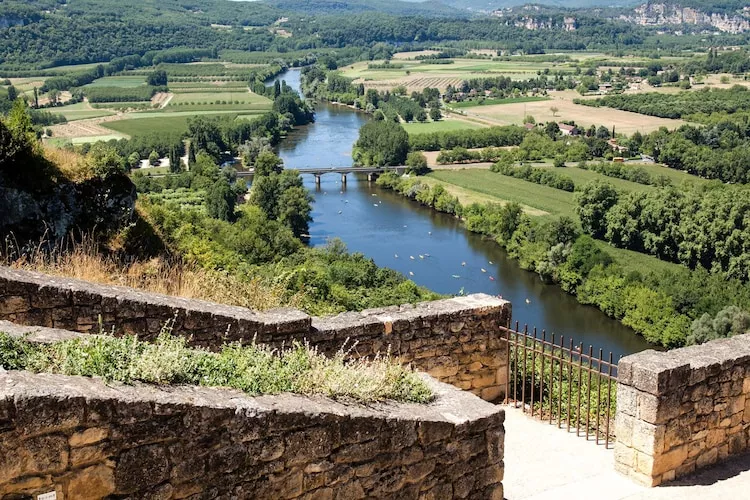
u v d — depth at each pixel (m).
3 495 4.80
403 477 6.83
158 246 16.81
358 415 6.48
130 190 16.41
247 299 13.50
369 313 10.91
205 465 5.65
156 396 5.48
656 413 8.73
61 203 15.16
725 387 9.48
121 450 5.27
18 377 5.16
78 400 5.06
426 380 8.12
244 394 6.13
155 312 9.07
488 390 11.90
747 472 9.31
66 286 8.76
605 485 8.90
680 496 8.64
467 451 7.29
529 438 10.29
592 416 11.36
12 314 8.44
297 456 6.13
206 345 9.22
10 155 14.41
